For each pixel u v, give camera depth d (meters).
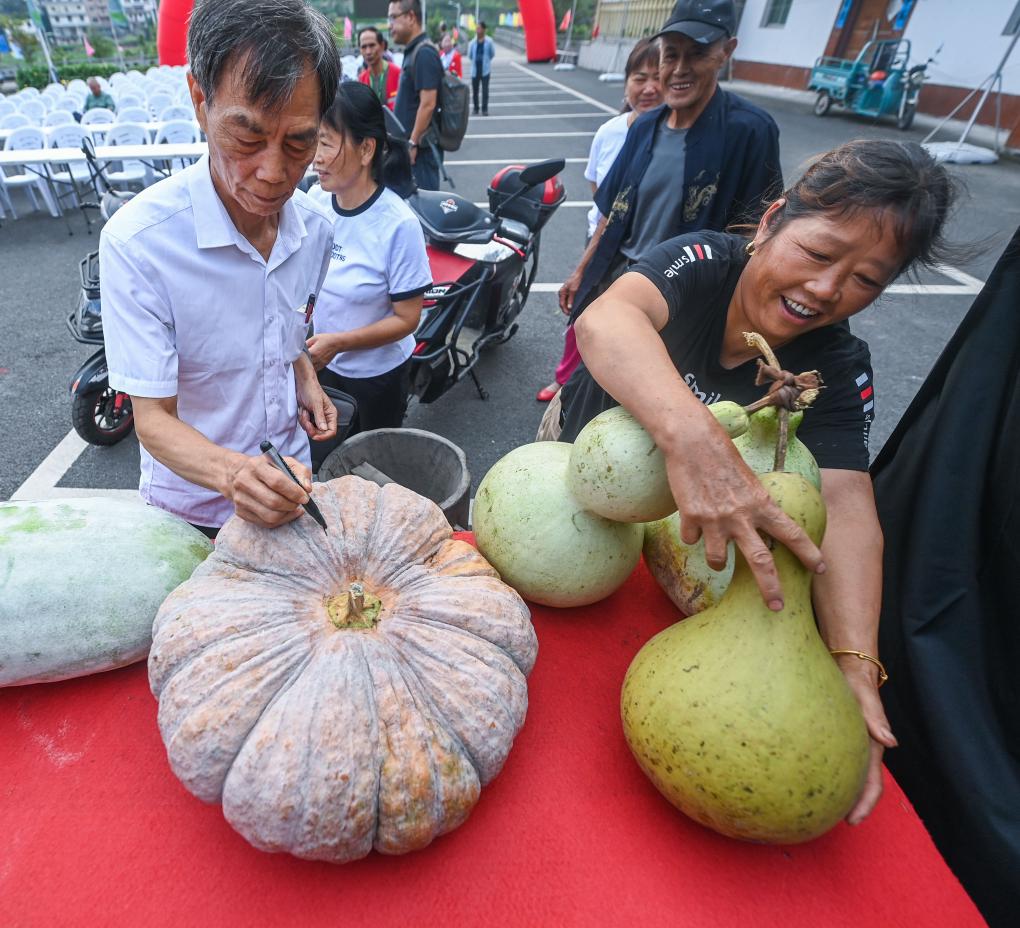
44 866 0.87
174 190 1.25
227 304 1.36
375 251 2.17
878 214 1.01
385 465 2.09
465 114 6.15
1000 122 11.06
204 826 0.92
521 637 1.01
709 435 0.88
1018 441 1.14
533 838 0.92
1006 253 1.18
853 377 1.31
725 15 2.47
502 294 3.96
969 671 1.22
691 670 0.88
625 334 1.05
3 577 1.03
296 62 0.98
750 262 1.26
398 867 0.88
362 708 0.83
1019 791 1.13
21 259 6.05
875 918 0.86
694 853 0.92
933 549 1.25
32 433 3.63
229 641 0.89
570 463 1.08
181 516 1.68
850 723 0.85
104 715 1.06
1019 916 1.08
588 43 26.39
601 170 3.91
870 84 12.15
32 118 7.97
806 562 0.84
